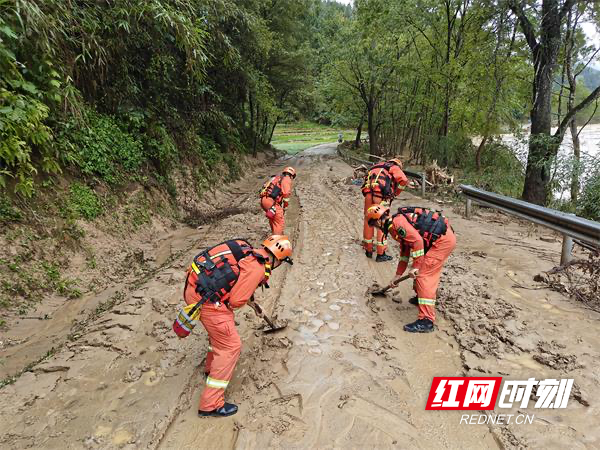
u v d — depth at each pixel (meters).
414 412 2.82
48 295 4.73
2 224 4.73
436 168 12.22
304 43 26.92
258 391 3.10
